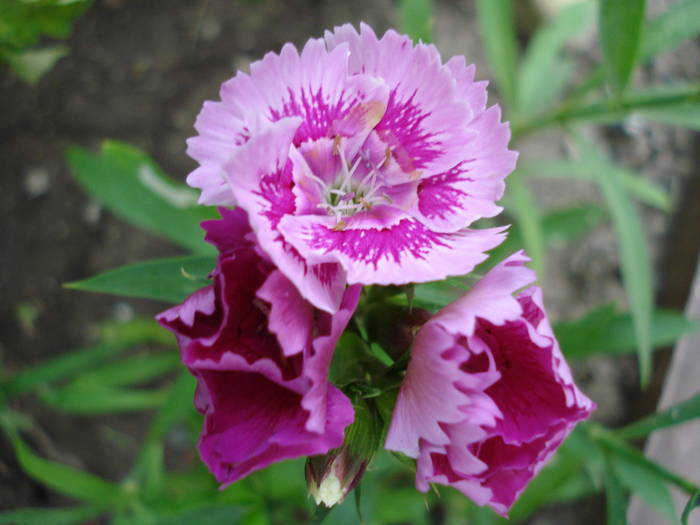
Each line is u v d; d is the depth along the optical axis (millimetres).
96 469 321
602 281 354
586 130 367
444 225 207
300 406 196
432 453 201
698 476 286
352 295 198
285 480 269
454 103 207
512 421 199
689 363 296
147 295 233
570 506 334
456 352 197
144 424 332
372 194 211
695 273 335
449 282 219
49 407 322
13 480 290
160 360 290
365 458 211
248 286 198
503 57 289
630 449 254
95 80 351
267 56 204
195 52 359
